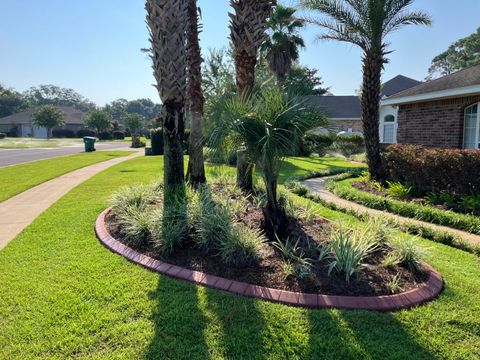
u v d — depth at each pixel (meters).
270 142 3.87
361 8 9.04
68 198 7.63
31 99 107.19
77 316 2.85
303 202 7.41
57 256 4.14
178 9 5.31
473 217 5.72
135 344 2.51
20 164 16.08
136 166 14.55
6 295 3.19
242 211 5.39
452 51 41.84
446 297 3.20
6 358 2.37
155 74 5.55
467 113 10.73
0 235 5.04
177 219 4.58
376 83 9.48
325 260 3.79
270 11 6.41
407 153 8.42
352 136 20.77
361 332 2.64
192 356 2.39
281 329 2.68
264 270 3.61
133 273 3.66
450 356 2.40
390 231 4.49
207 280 3.43
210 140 4.23
